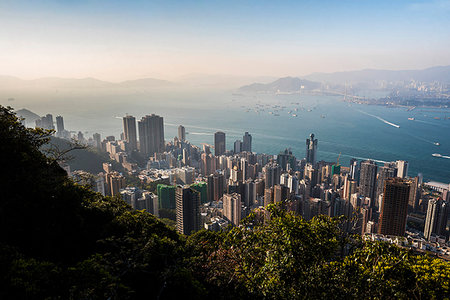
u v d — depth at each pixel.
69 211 29.80
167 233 36.19
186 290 22.34
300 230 18.62
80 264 19.53
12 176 27.81
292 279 18.09
